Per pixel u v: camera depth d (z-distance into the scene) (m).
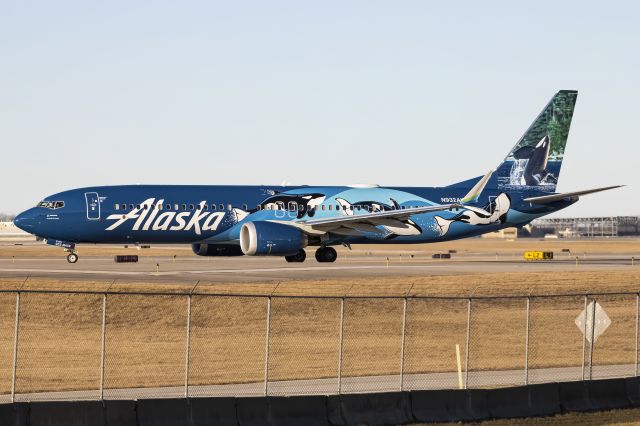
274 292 107.56
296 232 133.88
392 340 91.75
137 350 83.56
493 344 91.69
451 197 150.62
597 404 65.88
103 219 134.50
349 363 80.00
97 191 135.88
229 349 84.88
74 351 82.44
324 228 139.12
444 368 79.12
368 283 116.75
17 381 70.12
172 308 98.94
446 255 195.12
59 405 52.56
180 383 70.06
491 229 154.00
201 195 138.12
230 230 138.38
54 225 133.75
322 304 104.94
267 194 141.00
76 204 134.38
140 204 135.50
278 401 57.50
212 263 155.50
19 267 140.62
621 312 112.56
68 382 69.94
